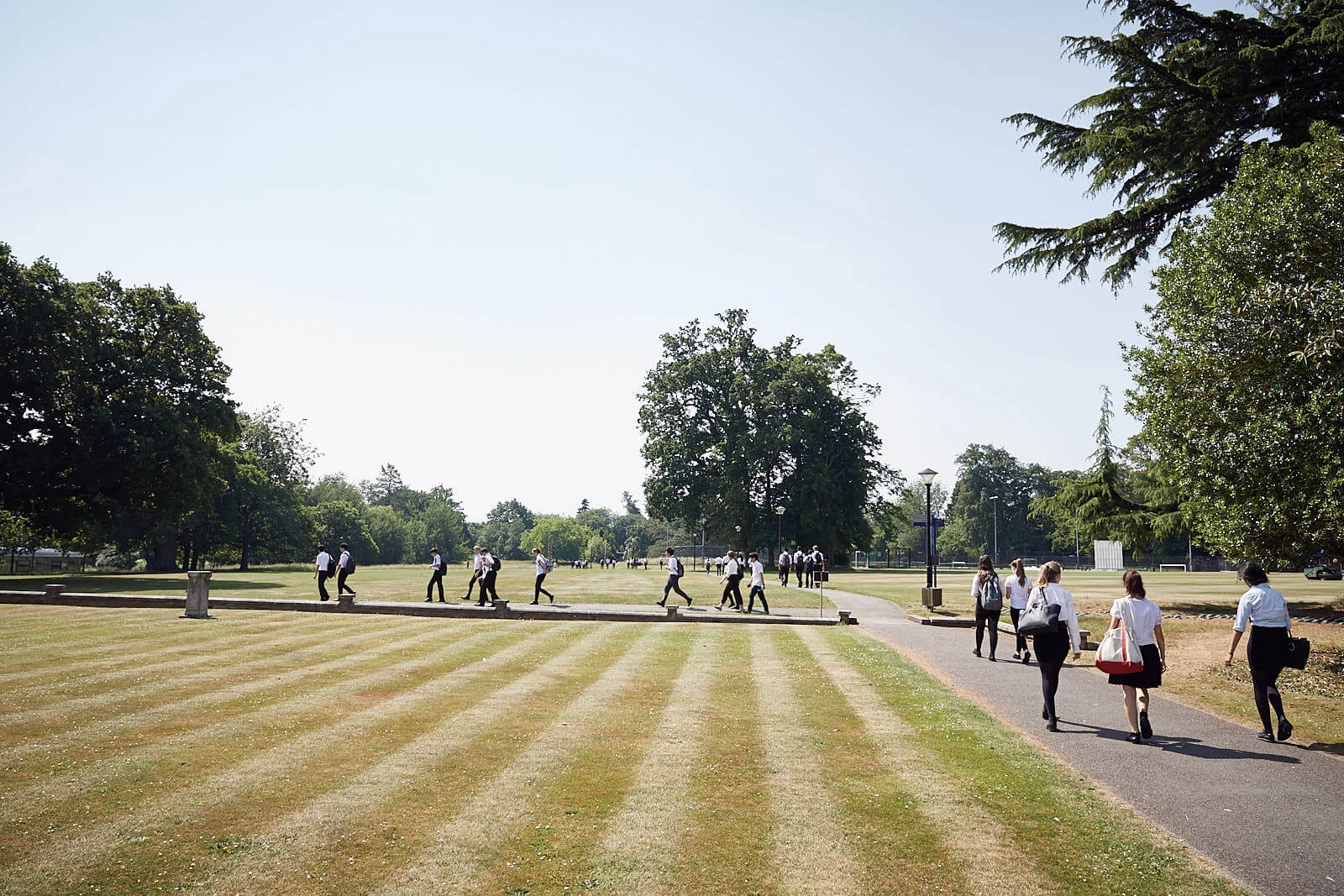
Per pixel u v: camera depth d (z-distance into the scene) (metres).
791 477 68.50
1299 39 20.72
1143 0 22.23
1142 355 17.31
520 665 14.43
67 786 7.55
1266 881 5.60
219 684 12.19
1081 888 5.48
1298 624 19.39
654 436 71.69
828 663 14.96
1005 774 7.95
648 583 43.38
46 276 42.41
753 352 73.31
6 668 13.19
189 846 6.23
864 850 6.13
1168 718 10.80
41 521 45.28
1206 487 15.05
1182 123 23.36
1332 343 13.01
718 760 8.46
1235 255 15.51
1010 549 126.25
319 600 26.88
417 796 7.35
